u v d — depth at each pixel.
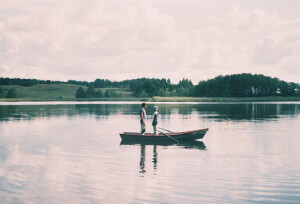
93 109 59.88
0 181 10.54
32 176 11.13
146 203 8.55
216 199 8.80
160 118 37.03
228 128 26.20
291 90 170.62
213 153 15.30
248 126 27.70
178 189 9.66
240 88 166.00
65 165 12.80
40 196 9.10
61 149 16.41
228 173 11.47
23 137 20.77
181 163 13.12
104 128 26.33
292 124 29.47
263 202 8.55
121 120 34.19
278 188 9.73
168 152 15.65
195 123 30.53
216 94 169.50
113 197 9.02
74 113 46.62
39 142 18.69
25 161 13.50
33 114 43.88
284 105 81.69
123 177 11.00
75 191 9.53
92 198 8.94
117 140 19.61
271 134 22.33
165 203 8.54
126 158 14.17
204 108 63.94
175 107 69.38
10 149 16.34
